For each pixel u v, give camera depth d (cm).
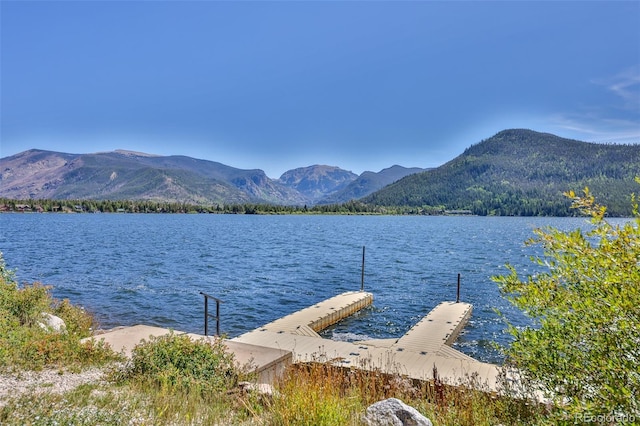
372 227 11125
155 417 553
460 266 3928
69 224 9812
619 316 359
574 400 372
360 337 1827
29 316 1097
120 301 2338
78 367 794
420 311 2278
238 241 6294
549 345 435
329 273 3466
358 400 633
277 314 2162
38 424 504
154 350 775
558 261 430
